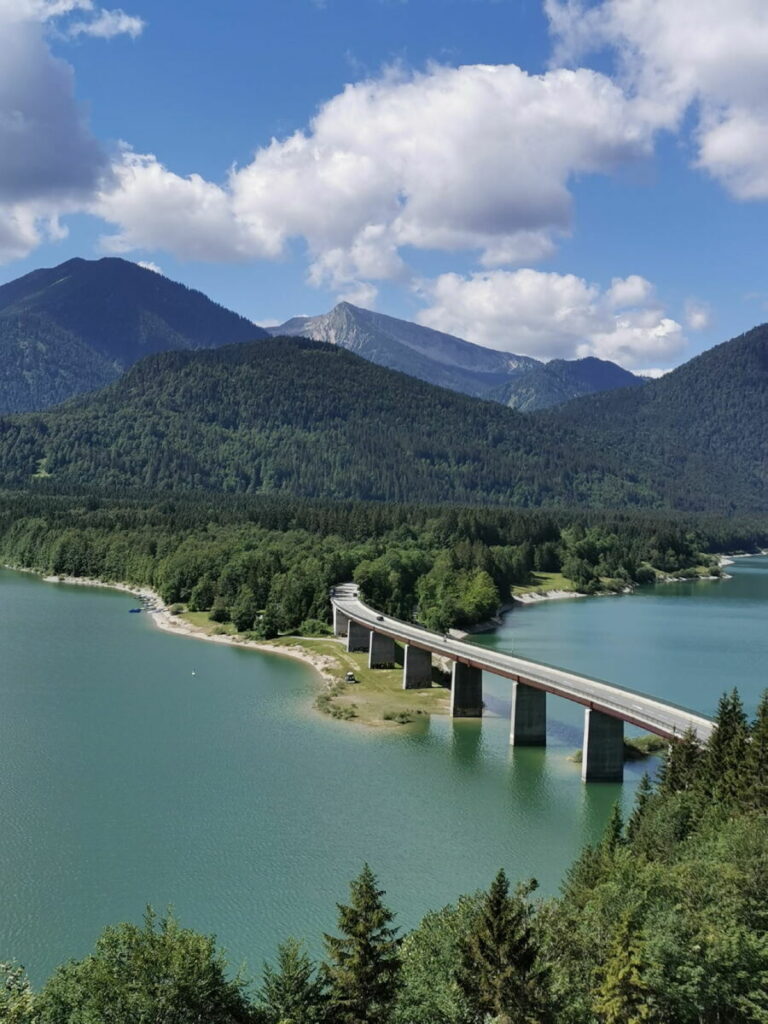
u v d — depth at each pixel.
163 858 86.50
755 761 73.69
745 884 55.78
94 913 76.38
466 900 57.47
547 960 51.31
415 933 56.69
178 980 45.53
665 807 72.56
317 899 79.00
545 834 93.25
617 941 49.81
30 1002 43.88
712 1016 51.06
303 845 89.81
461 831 93.69
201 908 77.25
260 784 106.50
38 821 94.50
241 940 72.00
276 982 49.53
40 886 80.81
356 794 103.88
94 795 102.00
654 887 56.00
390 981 49.16
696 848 63.34
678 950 50.06
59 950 70.75
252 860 86.25
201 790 104.19
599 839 92.00
